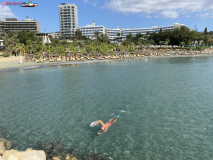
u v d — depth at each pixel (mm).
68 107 14508
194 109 13398
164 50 106688
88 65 47750
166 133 9891
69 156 7680
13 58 59844
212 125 10695
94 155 7973
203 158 7633
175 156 7809
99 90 20000
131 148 8516
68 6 162125
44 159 6801
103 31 174375
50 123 11500
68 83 24203
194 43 124812
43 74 32625
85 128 10758
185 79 25156
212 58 64625
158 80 25016
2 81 26344
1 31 139500
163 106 14250
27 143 9047
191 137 9383
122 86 21781
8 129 10680
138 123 11281
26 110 13953
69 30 165375
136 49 115875
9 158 6711
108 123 11180
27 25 151375
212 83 22016
